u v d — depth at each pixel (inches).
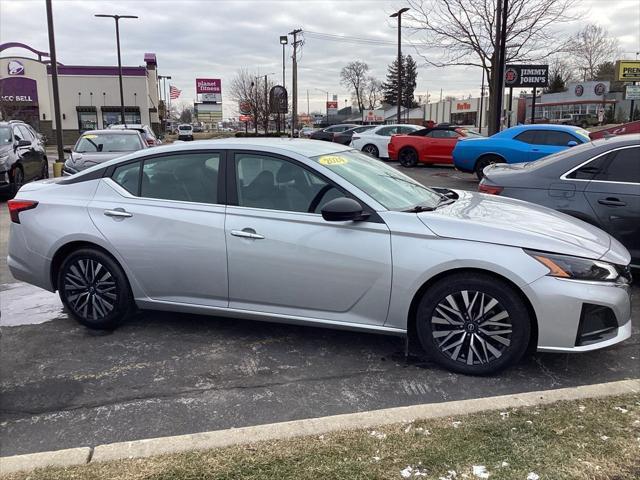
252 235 157.9
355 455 105.8
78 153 456.1
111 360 160.6
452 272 146.1
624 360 157.9
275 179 162.2
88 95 2018.9
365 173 169.2
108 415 131.5
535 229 148.6
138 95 2052.2
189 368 155.1
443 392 140.7
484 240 142.7
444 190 201.5
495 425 115.0
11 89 1932.8
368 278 149.9
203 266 164.7
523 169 247.8
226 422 128.1
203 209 165.3
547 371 151.5
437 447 107.9
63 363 158.9
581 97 2192.4
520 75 912.9
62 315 197.0
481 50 888.9
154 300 174.1
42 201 183.5
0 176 446.0
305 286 155.9
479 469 101.3
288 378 149.0
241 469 102.1
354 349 166.4
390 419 118.0
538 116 2455.7
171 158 173.8
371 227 149.5
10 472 102.7
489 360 145.9
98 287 177.8
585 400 124.6
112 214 173.5
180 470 102.0
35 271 184.5
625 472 100.2
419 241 146.3
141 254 170.1
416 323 151.9
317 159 162.6
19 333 180.7
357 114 3599.9
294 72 1572.3
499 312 143.3
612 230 218.5
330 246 151.7
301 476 100.0
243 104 2460.6
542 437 110.7
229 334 178.4
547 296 137.4
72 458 106.6
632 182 216.8
